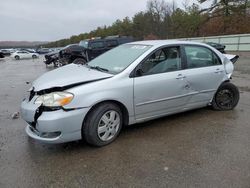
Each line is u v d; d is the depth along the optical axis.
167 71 4.29
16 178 2.95
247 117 4.94
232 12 42.06
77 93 3.39
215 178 2.91
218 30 43.31
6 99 6.97
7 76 12.80
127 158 3.38
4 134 4.23
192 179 2.90
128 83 3.81
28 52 38.00
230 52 27.66
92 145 3.71
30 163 3.28
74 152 3.56
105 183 2.85
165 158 3.37
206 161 3.29
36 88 3.56
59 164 3.25
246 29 39.94
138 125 4.54
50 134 3.39
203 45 4.91
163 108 4.30
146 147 3.69
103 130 3.69
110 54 4.70
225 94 5.32
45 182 2.87
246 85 8.52
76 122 3.40
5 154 3.52
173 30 55.66
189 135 4.10
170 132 4.23
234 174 2.99
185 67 4.53
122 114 3.96
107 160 3.33
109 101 3.70
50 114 3.29
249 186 2.77
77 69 4.26
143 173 3.03
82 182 2.87
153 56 4.16
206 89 4.89
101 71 4.02
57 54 17.97
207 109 5.44
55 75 3.92
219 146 3.70
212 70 4.91
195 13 47.88
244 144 3.76
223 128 4.38
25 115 3.52
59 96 3.33
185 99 4.57
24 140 3.98
